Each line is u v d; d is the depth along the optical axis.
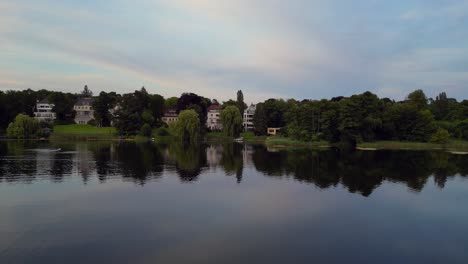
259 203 34.56
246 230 26.48
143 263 20.45
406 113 119.81
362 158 75.00
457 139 122.50
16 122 130.88
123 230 26.02
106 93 173.62
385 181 47.16
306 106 124.81
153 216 29.59
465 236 26.03
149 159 69.06
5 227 26.36
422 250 23.31
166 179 46.62
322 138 119.88
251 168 58.12
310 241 24.48
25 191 38.31
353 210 32.53
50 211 30.64
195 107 167.00
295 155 80.62
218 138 148.25
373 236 25.77
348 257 21.94
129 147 99.88
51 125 154.62
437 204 35.16
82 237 24.48
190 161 66.75
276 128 164.62
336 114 117.19
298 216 30.36
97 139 139.62
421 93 143.00
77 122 182.12
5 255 21.34
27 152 79.31
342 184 44.78
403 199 37.06
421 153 88.38
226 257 21.52
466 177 50.75
